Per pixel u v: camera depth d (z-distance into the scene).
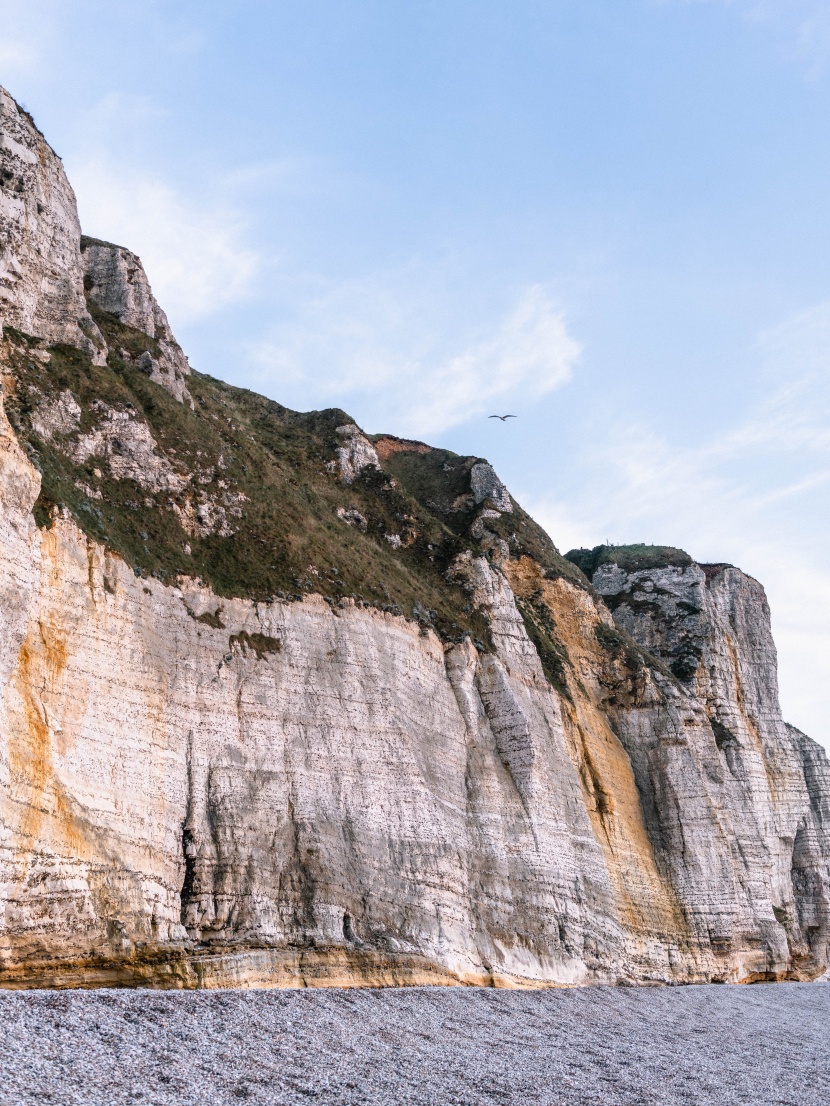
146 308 72.00
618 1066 47.41
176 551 58.19
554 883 69.31
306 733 58.62
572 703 83.62
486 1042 47.06
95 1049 33.84
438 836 61.94
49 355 59.38
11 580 43.09
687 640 109.19
